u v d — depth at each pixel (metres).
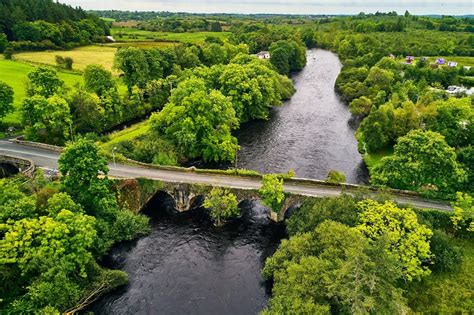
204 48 154.12
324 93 143.12
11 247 42.41
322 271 40.66
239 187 64.44
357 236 44.75
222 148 83.00
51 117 80.81
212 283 50.72
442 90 119.25
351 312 35.56
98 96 100.75
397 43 187.50
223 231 62.06
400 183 64.44
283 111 122.69
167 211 67.38
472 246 54.84
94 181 55.81
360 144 92.44
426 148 61.91
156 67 124.31
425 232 47.59
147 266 53.75
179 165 81.94
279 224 63.91
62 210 47.44
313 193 63.16
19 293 43.09
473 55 178.00
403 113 89.00
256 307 46.69
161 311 45.94
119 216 59.03
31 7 163.50
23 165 71.31
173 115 84.06
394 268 37.81
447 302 45.38
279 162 85.81
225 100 94.19
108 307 46.34
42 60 137.12
